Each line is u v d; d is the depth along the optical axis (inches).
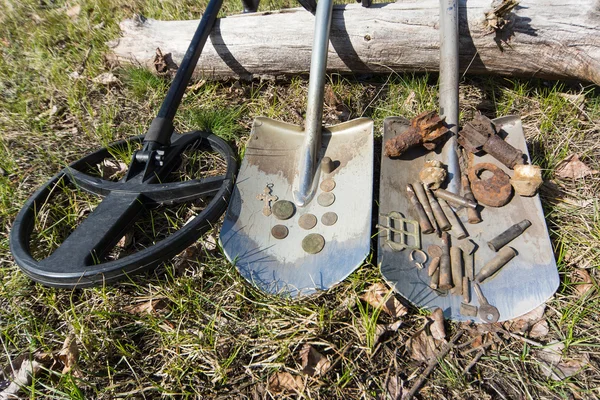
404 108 36.5
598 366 23.2
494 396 22.6
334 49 36.9
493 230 27.2
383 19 35.3
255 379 23.4
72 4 52.9
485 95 37.4
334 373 23.5
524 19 32.7
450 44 30.6
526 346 23.8
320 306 25.7
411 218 27.8
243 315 26.0
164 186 28.7
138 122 38.0
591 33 31.8
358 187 29.0
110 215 27.2
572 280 26.1
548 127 34.1
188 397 23.0
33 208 28.4
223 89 40.6
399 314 25.0
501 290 25.1
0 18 50.3
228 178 29.4
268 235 28.0
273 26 37.3
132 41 40.7
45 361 24.3
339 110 37.4
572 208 29.4
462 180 28.8
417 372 23.4
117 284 27.1
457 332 24.5
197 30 35.1
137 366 24.1
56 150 35.8
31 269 24.5
